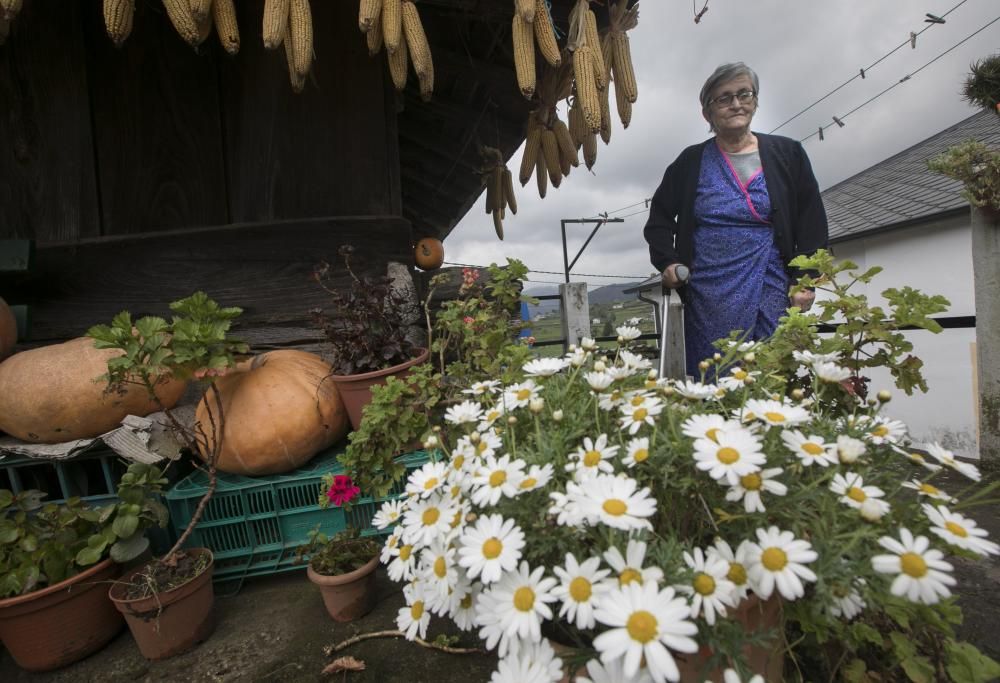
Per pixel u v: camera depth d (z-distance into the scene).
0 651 1.62
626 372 1.09
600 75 2.04
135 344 1.49
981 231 2.58
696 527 0.89
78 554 1.50
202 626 1.53
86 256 2.45
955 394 5.30
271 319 2.56
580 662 0.77
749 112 1.99
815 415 1.06
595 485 0.77
